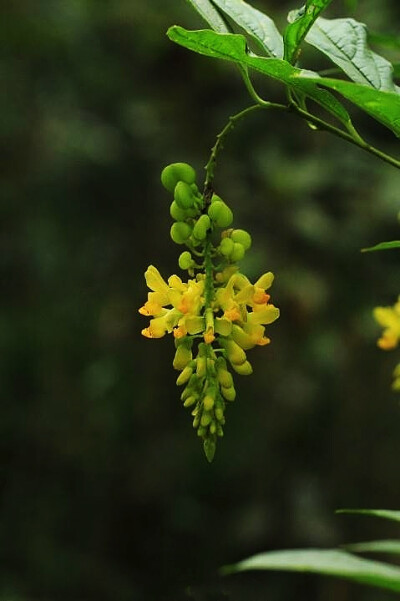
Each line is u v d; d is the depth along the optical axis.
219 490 8.00
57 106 7.56
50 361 8.03
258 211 7.16
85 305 7.95
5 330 7.95
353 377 7.62
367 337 7.16
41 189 7.67
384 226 7.14
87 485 8.13
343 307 7.27
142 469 8.08
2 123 7.55
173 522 8.03
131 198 7.67
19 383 8.06
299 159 7.23
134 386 8.00
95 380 7.93
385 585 2.34
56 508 8.07
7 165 7.68
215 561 7.94
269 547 7.79
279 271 7.04
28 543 7.93
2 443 8.09
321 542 7.63
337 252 7.11
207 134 7.49
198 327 2.28
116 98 7.57
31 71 7.61
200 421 2.31
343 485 7.78
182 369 2.35
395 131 2.15
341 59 2.35
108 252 7.79
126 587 7.95
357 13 6.62
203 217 2.28
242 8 2.39
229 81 7.41
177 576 7.96
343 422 7.74
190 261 2.33
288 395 7.66
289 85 2.22
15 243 7.79
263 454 7.86
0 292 7.97
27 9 7.48
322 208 7.19
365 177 7.14
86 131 7.44
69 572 7.89
